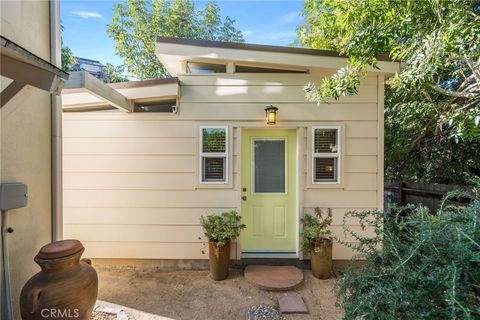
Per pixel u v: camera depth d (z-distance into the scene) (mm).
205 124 3553
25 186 2006
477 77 2633
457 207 1498
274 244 3680
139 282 3123
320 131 3529
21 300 1679
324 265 3146
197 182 3539
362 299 1262
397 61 3258
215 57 3404
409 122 4238
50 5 2438
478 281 1043
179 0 7648
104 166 3580
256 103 3541
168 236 3553
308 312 2486
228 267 3209
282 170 3697
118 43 7375
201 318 2408
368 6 3057
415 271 1148
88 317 1886
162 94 3383
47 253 1757
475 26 2100
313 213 3510
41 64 1654
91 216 3576
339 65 3322
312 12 4246
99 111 3580
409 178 4738
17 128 2020
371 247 1531
